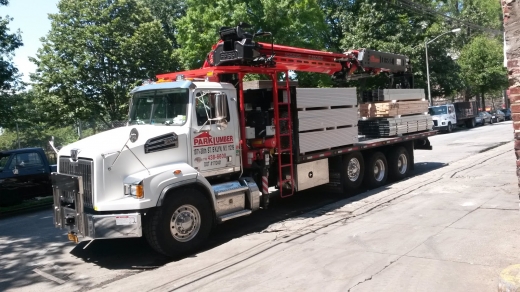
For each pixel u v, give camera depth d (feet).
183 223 23.16
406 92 43.86
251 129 28.81
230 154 26.96
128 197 22.06
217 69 26.99
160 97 26.22
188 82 25.02
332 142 33.96
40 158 43.45
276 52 31.65
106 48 80.38
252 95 30.89
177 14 134.31
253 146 29.53
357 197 35.04
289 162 31.24
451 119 109.50
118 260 23.53
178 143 24.27
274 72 29.66
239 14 79.15
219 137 26.35
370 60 40.34
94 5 81.41
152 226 22.04
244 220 30.17
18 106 59.52
